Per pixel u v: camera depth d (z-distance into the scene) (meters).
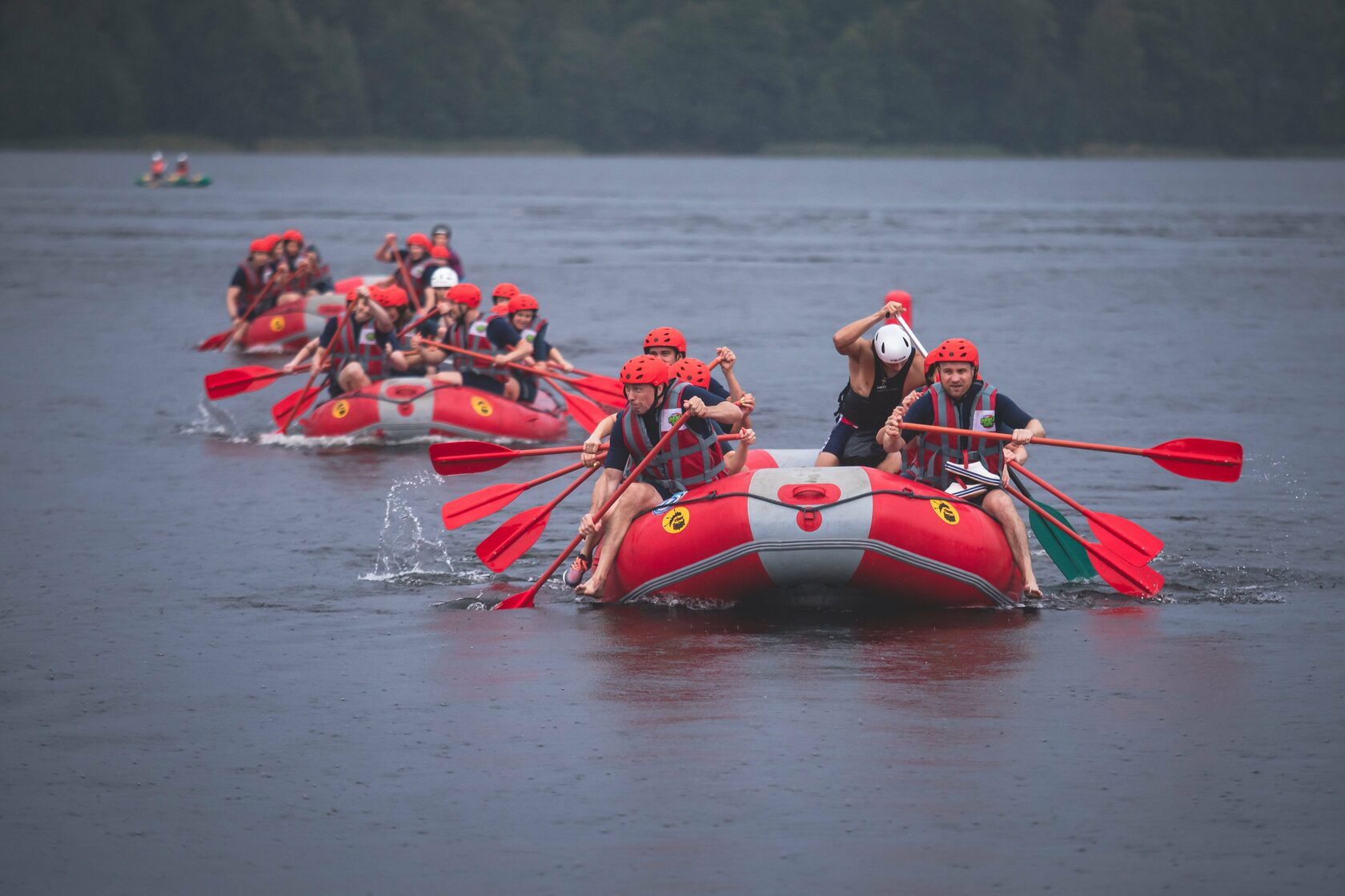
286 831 23.41
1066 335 95.19
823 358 83.75
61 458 55.53
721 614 35.66
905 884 21.48
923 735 27.00
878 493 35.09
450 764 25.94
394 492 50.00
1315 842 22.70
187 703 29.17
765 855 22.36
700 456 37.25
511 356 61.34
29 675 30.91
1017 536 36.91
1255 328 98.88
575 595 37.62
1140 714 28.08
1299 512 46.41
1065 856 22.30
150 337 93.94
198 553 41.44
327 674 30.91
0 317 102.56
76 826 23.69
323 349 61.81
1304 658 31.56
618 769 25.53
